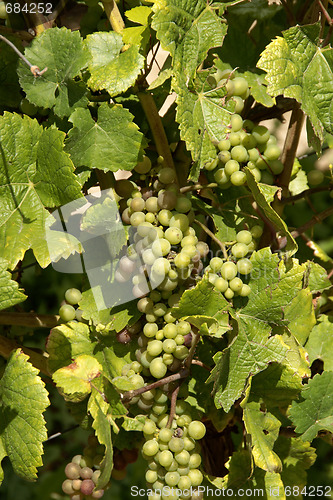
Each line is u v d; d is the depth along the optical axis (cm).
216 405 93
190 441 92
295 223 154
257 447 93
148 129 99
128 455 102
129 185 95
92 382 93
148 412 95
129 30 94
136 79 94
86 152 93
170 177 94
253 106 105
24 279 134
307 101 93
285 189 102
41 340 119
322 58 94
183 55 90
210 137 94
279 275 94
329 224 162
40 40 93
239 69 100
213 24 92
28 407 92
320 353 101
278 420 97
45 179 93
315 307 102
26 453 92
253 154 97
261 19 106
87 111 93
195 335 92
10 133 93
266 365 94
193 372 99
